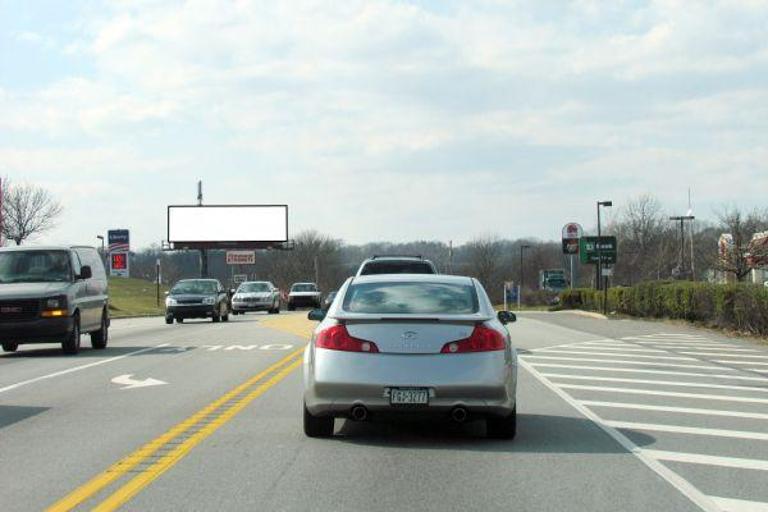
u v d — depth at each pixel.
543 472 7.83
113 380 14.83
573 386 14.08
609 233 80.56
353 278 10.02
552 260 112.19
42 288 19.53
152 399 12.47
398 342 8.57
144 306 60.03
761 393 13.27
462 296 9.39
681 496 7.02
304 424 9.40
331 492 7.10
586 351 21.03
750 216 55.69
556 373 16.03
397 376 8.46
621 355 19.89
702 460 8.38
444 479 7.55
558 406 11.84
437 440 9.30
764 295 24.95
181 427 10.10
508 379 8.73
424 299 9.30
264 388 13.60
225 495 7.00
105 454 8.61
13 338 19.25
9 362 18.39
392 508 6.64
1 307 19.22
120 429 10.02
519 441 9.27
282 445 9.02
